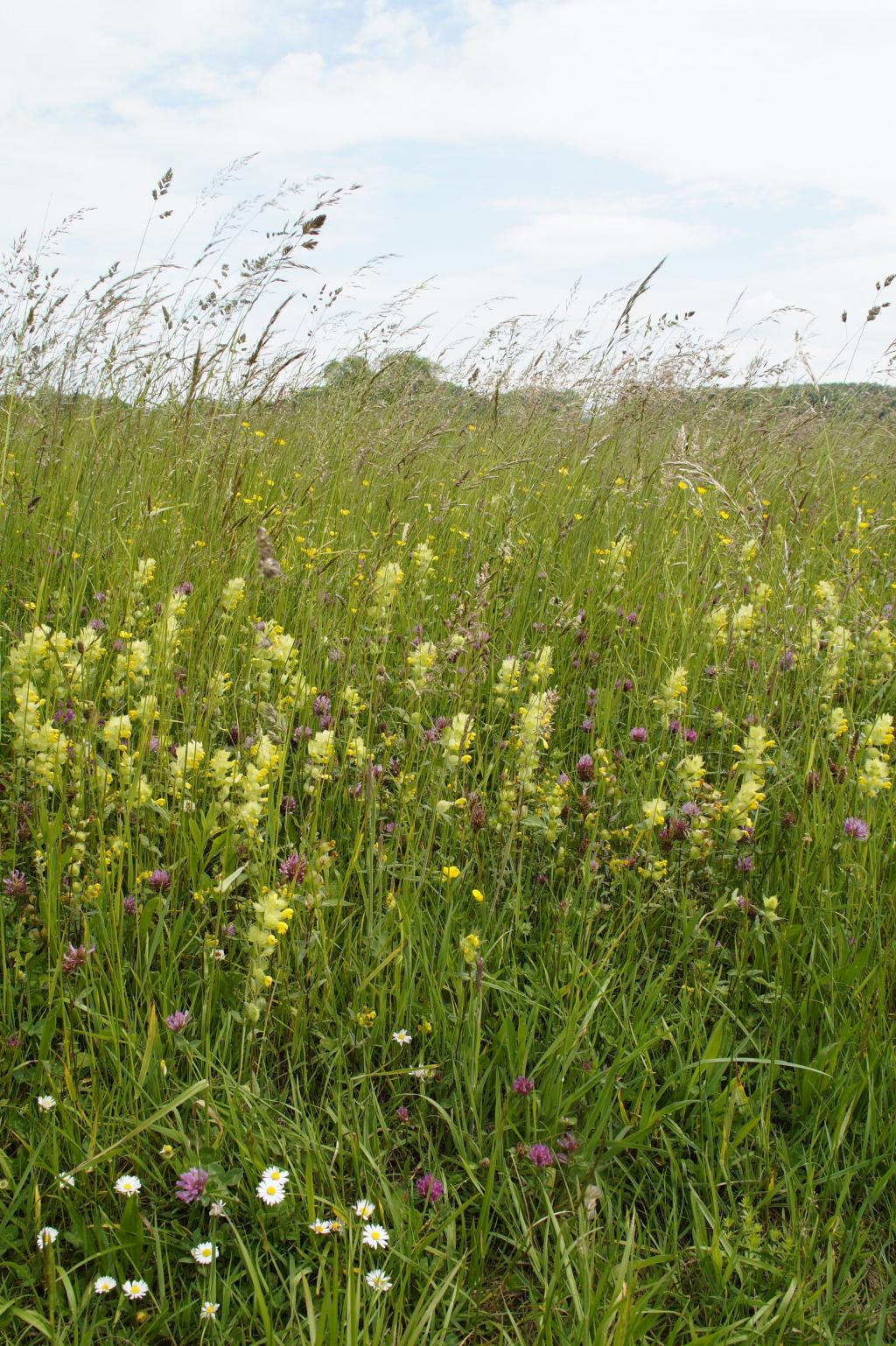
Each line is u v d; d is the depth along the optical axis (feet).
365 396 18.83
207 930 8.38
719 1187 7.17
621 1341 5.41
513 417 22.03
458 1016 7.67
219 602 10.96
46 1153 6.41
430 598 14.06
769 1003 8.46
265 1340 5.49
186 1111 6.94
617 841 9.74
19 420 16.48
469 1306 6.16
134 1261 6.08
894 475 22.54
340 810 9.76
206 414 15.42
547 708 9.17
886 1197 7.15
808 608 12.94
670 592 14.16
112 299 16.46
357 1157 6.61
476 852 9.35
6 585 13.00
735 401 21.43
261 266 13.43
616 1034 8.02
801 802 10.10
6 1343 5.51
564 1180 6.88
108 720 9.08
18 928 7.62
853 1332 6.25
